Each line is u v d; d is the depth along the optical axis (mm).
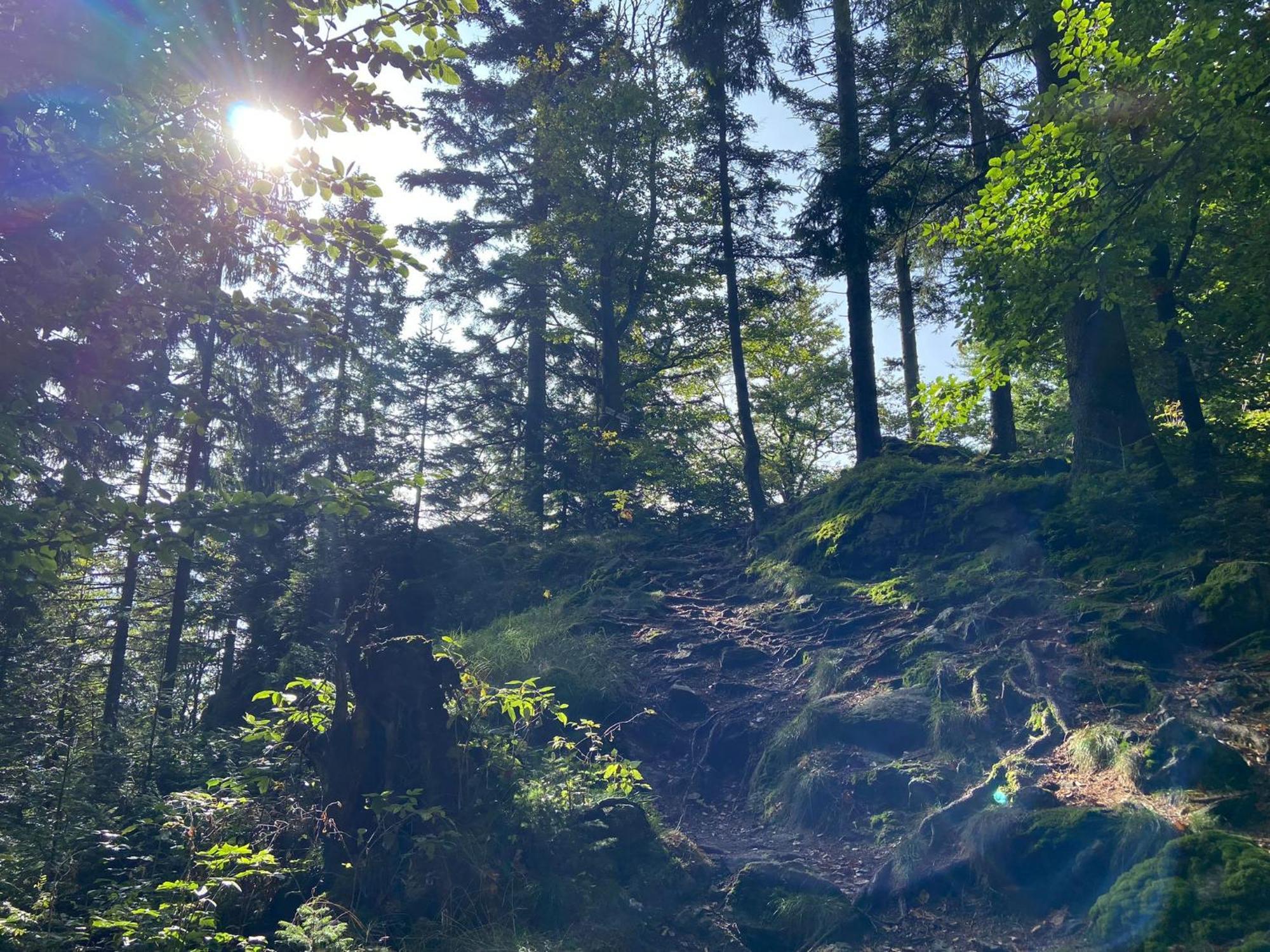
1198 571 8266
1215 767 5891
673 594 13859
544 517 21406
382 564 15211
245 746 9219
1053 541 10164
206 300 5363
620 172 19938
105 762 8586
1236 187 7688
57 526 4672
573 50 23641
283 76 4820
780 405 27516
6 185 4656
